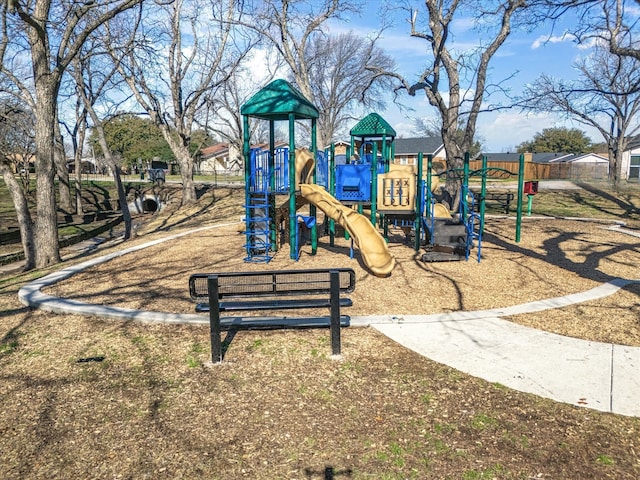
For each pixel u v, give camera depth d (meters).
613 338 5.62
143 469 3.31
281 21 22.58
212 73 25.61
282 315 6.42
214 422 3.88
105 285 8.40
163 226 21.41
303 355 5.12
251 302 5.60
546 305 6.90
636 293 7.46
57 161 30.25
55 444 3.63
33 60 11.76
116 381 4.65
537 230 14.53
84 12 11.99
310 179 12.59
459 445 3.51
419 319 6.28
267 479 3.18
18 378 4.80
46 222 11.98
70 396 4.38
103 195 38.22
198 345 5.44
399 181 11.18
